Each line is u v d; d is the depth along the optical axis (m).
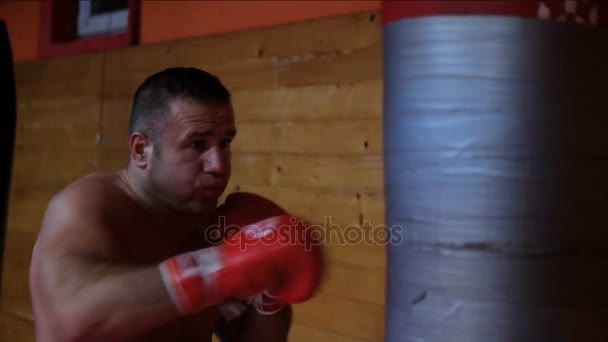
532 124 0.89
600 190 0.93
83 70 2.66
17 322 2.88
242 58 2.04
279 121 1.94
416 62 0.94
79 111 2.67
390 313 1.01
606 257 0.94
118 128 2.49
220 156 1.03
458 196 0.90
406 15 0.95
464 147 0.90
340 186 1.78
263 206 1.21
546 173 0.89
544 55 0.89
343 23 1.78
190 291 0.85
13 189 3.00
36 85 2.91
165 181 1.04
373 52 1.71
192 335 1.20
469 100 0.90
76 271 0.89
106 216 1.00
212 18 2.21
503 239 0.89
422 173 0.93
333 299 1.80
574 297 0.92
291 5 1.96
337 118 1.79
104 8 2.81
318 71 1.83
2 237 1.57
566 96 0.90
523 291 0.89
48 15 2.88
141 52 2.40
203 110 1.01
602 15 0.94
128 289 0.85
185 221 1.15
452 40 0.91
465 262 0.90
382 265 1.68
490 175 0.89
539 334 0.90
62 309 0.86
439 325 0.92
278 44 1.94
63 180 2.74
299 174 1.88
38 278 0.92
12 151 1.54
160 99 1.03
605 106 0.94
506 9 0.89
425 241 0.93
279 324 1.25
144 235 1.08
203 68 2.16
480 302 0.90
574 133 0.91
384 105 1.02
